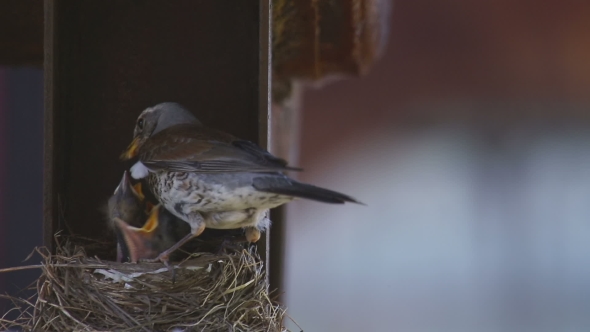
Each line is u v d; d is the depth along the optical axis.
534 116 19.38
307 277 17.91
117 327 7.39
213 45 8.71
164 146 7.94
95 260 7.66
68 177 8.54
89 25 8.63
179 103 8.69
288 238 11.65
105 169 8.63
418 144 18.91
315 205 18.38
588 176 19.44
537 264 18.80
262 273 8.15
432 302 18.02
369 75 18.59
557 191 19.30
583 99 19.09
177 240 8.37
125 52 8.66
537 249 19.03
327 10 9.91
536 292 18.34
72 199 8.59
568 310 18.06
